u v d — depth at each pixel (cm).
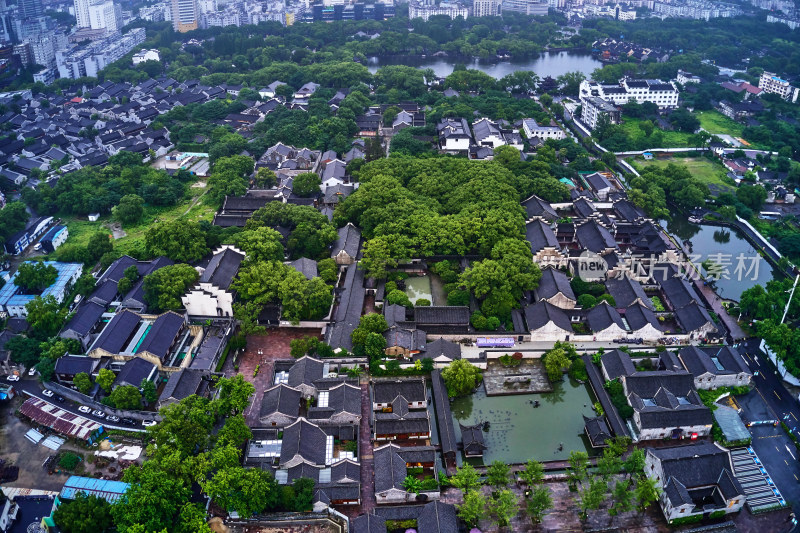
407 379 16300
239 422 14050
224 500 12462
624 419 15325
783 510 13275
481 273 18788
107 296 19112
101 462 14075
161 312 18800
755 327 18788
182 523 12031
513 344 17550
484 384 16712
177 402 15062
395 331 17338
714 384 16362
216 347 17375
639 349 17712
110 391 15850
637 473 13850
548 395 16500
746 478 13950
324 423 15038
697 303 18625
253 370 16988
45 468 14038
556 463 14338
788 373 16662
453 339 17962
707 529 12575
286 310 18412
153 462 12775
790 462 14425
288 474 13600
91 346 16875
